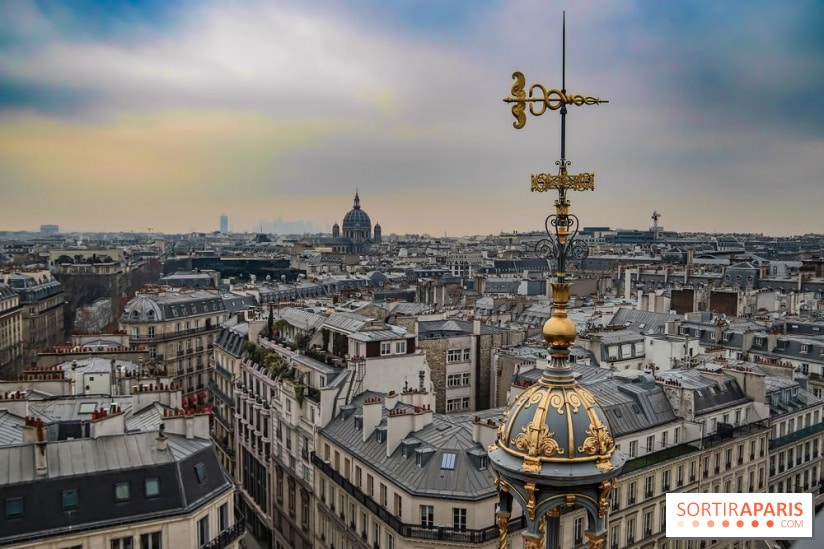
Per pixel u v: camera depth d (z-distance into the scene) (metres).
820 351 153.12
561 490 18.70
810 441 122.50
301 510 111.69
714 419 104.00
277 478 123.00
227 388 160.12
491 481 79.00
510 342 150.25
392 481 82.12
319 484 102.38
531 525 18.83
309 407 108.50
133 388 93.31
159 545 68.06
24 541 61.69
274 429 123.56
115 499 67.00
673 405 102.69
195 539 70.06
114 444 71.75
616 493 89.06
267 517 129.38
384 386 110.62
